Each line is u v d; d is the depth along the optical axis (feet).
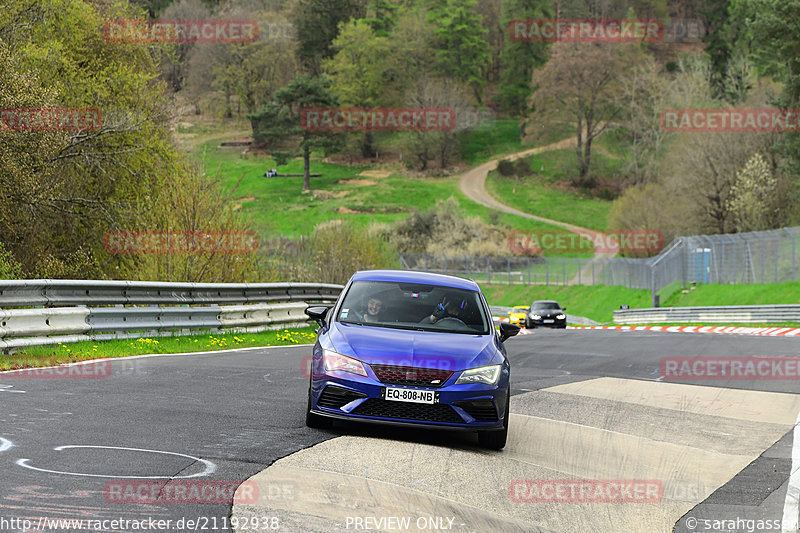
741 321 344.49
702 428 88.28
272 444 62.64
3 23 229.04
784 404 106.63
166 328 146.10
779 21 504.43
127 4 276.21
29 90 201.16
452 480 57.26
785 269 404.16
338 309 78.38
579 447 74.49
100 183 253.65
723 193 598.75
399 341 70.95
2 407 69.41
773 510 55.88
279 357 133.59
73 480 47.88
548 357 168.55
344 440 66.33
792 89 517.55
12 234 217.36
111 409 72.08
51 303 119.24
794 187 570.05
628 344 213.46
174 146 279.69
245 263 211.41
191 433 64.34
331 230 309.42
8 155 196.95
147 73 274.57
